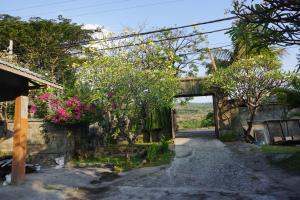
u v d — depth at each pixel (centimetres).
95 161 1315
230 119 1747
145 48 1638
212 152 1354
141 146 1516
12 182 855
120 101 1259
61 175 1031
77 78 1446
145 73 1270
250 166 1068
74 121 1288
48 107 1412
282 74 1457
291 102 1216
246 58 1588
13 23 2294
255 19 332
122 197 755
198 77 1808
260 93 1554
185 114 4006
